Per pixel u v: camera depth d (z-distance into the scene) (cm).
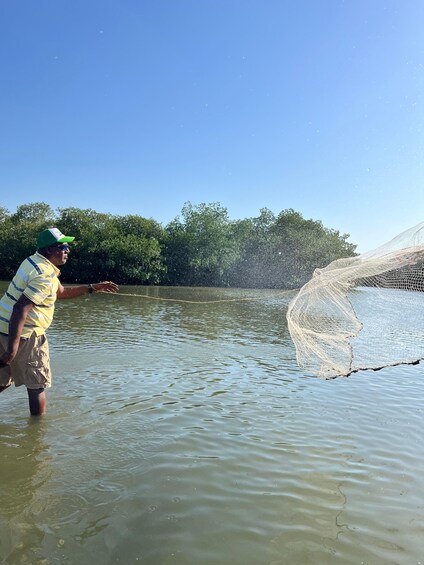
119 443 535
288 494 434
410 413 688
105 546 344
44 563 322
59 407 649
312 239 5788
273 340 1357
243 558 338
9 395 696
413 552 352
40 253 594
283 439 570
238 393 768
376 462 511
